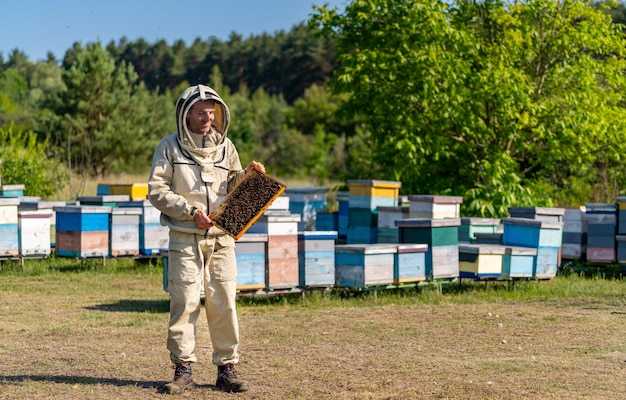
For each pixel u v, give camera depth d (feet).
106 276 46.29
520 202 60.03
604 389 19.52
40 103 156.15
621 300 36.76
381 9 65.10
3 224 45.47
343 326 29.35
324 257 35.88
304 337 26.99
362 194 47.91
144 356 23.50
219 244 19.19
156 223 50.14
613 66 65.51
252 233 34.96
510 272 39.70
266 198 18.49
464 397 18.67
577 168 67.97
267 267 34.55
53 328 28.55
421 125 62.64
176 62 374.43
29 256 46.62
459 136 64.69
